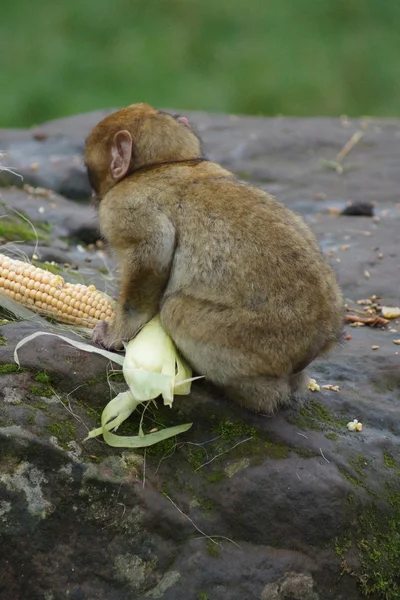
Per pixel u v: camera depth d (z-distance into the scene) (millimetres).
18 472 6871
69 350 7445
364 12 26125
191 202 7719
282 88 23234
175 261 7660
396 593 7539
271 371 7480
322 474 7430
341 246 11734
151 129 8273
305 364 7562
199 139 8727
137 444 7191
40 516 6906
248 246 7496
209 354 7461
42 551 6926
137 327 7766
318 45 25219
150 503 7090
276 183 14352
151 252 7629
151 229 7660
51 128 16016
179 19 25641
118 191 7992
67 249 11172
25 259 9461
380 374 8797
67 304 8234
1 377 7133
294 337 7441
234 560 7191
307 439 7637
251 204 7715
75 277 9609
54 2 25750
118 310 7809
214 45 24812
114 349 7781
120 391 7387
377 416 8242
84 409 7266
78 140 15094
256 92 23188
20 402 7059
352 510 7457
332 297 7672
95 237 11891
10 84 22719
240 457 7406
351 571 7398
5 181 13156
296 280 7473
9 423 6906
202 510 7227
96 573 7012
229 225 7566
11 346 7387
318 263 7656
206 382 7652
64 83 22938
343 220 12812
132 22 25359
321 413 8070
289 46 24906
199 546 7172
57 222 11867
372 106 23531
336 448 7699
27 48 24031
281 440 7570
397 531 7645
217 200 7691
